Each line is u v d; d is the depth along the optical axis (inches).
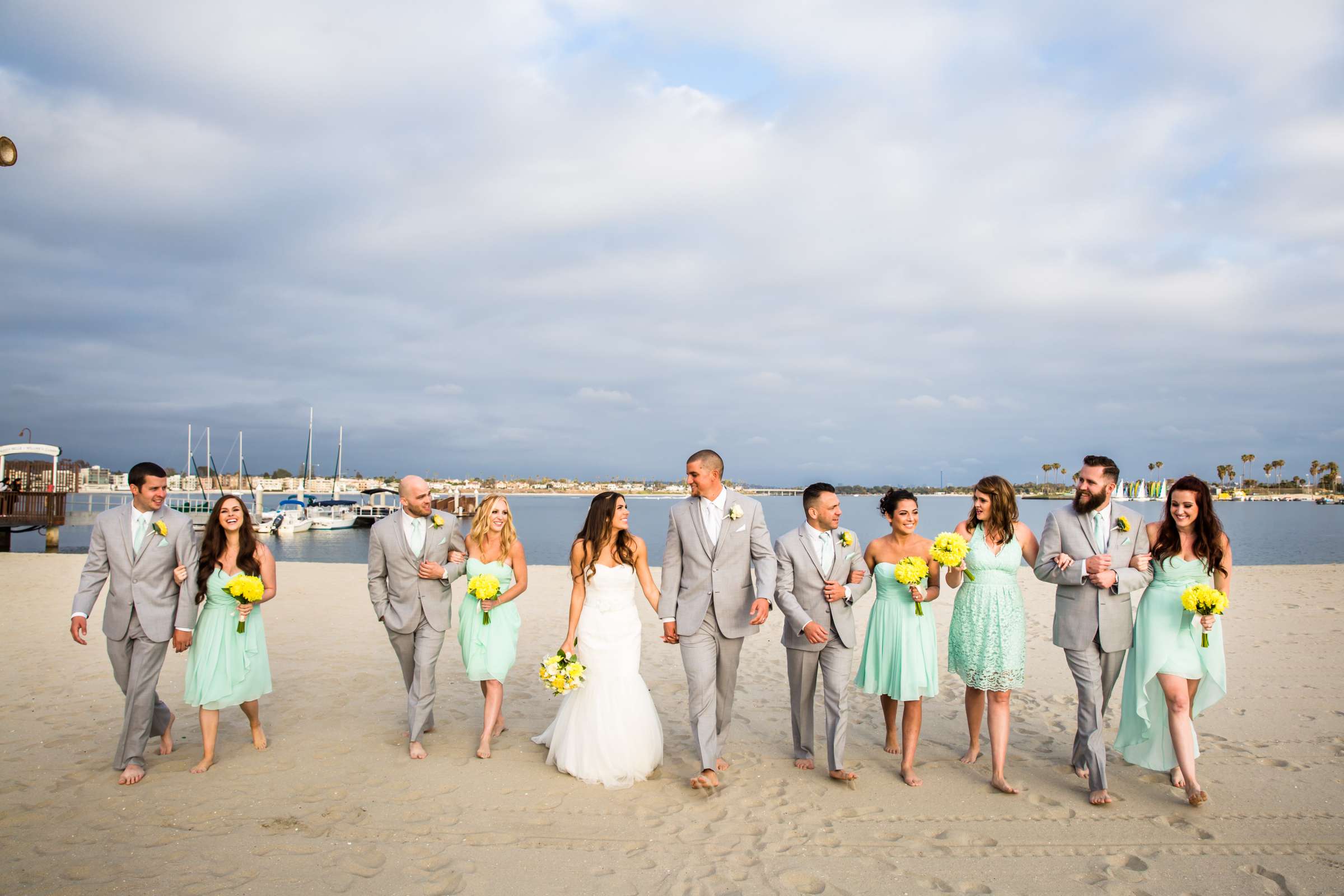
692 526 205.8
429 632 218.5
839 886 144.9
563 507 6697.8
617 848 159.9
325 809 177.6
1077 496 195.9
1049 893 142.6
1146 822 173.6
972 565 196.2
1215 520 185.3
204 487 2748.5
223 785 191.9
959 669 197.3
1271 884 146.3
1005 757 192.5
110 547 192.7
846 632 199.5
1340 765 208.7
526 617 460.1
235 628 203.3
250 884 142.8
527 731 241.9
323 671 315.6
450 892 141.2
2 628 404.5
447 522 221.9
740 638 204.1
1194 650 186.5
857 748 227.3
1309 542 1827.0
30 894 137.1
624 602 207.5
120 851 155.4
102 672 305.4
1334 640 385.4
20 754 211.6
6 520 1158.3
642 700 203.9
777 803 184.5
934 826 171.6
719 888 143.7
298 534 2237.9
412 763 209.6
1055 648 376.8
